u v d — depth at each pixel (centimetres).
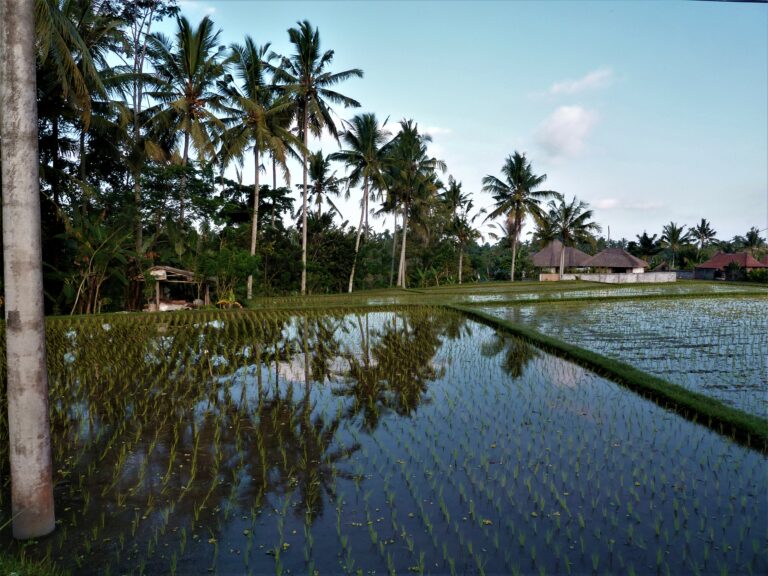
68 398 809
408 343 1304
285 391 849
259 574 368
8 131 394
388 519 439
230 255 2242
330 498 479
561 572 363
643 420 681
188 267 2303
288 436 640
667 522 426
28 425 410
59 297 1822
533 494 476
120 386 881
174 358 1110
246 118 2623
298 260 3372
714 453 568
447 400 787
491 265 6303
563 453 573
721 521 426
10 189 398
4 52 393
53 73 1677
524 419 692
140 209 2248
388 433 646
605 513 439
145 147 2252
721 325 1562
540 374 952
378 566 375
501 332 1455
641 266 5338
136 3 2620
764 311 1973
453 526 425
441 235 5341
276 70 2794
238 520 442
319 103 2938
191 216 2414
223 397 814
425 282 4825
